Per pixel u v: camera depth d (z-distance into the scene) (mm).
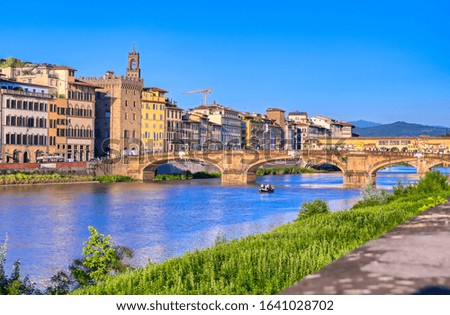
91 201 110938
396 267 10062
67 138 182250
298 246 32250
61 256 57875
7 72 190500
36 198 113938
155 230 75375
